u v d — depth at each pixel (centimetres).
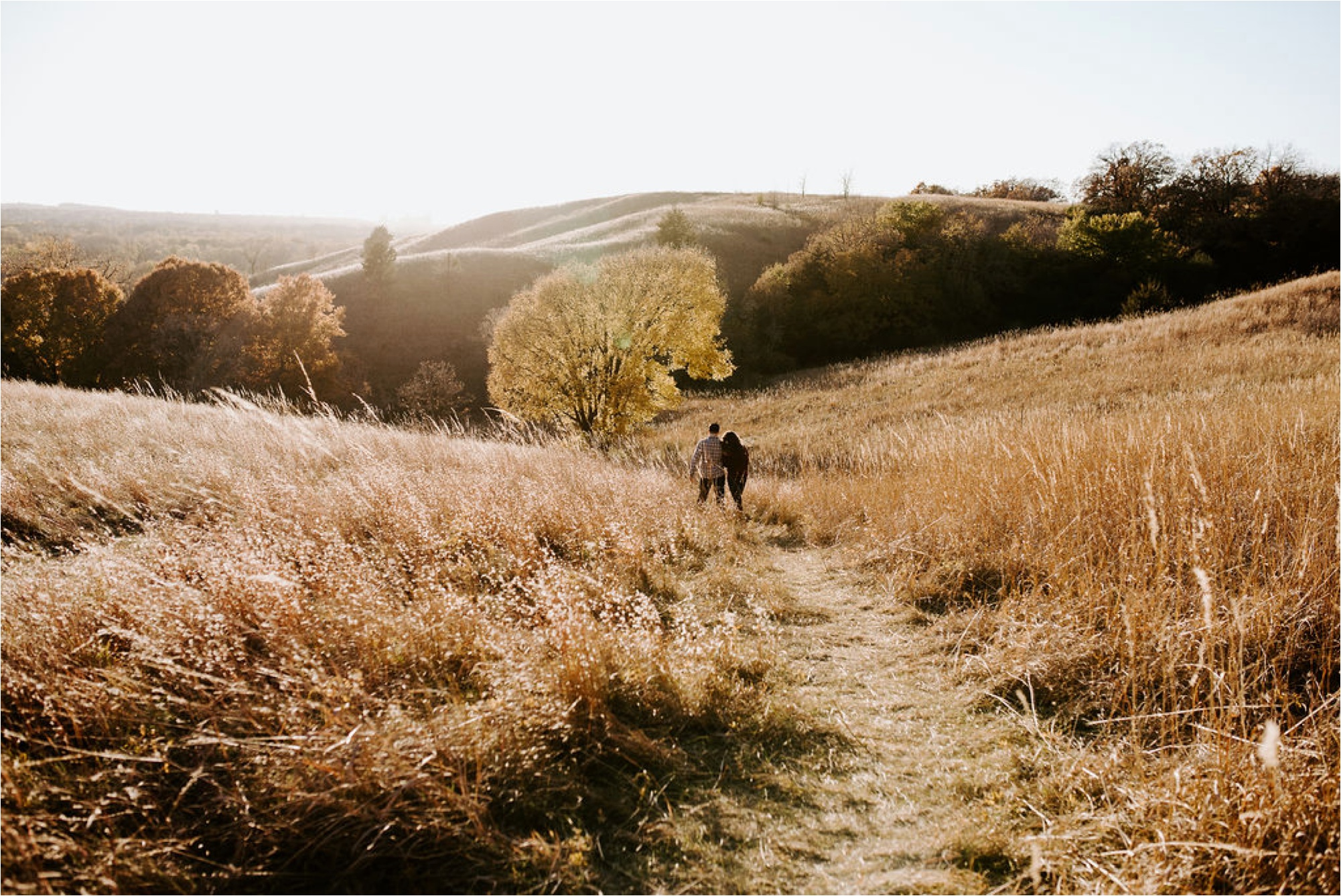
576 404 2362
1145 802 259
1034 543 572
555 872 237
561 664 340
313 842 233
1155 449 620
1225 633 359
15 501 522
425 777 248
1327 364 1681
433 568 438
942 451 923
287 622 331
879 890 237
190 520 507
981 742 333
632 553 574
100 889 205
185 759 261
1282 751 255
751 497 1121
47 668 285
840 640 478
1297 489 502
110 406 932
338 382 4003
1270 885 216
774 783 299
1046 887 234
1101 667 381
